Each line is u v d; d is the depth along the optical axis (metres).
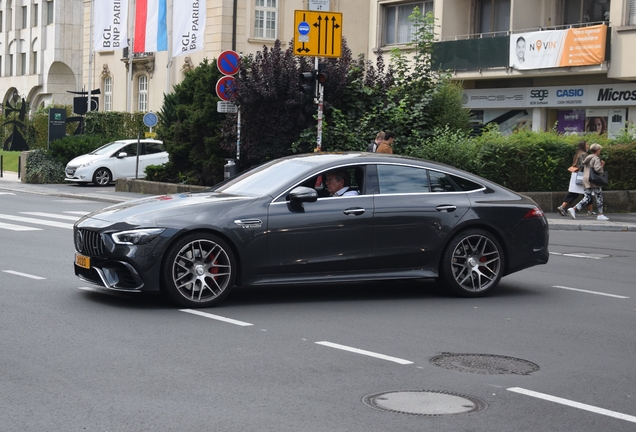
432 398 6.28
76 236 9.84
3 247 14.52
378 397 6.27
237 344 7.82
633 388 6.71
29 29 72.81
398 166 10.56
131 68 47.03
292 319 9.05
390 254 10.29
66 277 11.42
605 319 9.53
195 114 27.14
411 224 10.35
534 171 24.31
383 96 25.14
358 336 8.30
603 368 7.32
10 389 6.26
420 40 26.28
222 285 9.62
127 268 9.28
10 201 26.34
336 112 24.09
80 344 7.67
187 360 7.20
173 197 10.25
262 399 6.14
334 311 9.57
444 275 10.58
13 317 8.77
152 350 7.52
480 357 7.59
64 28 69.44
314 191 9.81
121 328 8.38
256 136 24.58
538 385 6.72
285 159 10.84
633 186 25.23
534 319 9.44
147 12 43.94
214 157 26.61
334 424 5.62
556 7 32.75
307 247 9.91
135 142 34.16
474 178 10.96
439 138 23.77
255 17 42.69
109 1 44.34
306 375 6.82
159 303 9.73
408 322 9.06
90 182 34.78
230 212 9.62
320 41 20.86
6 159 48.25
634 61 28.70
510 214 10.90
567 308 10.17
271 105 24.19
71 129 49.28
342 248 10.05
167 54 46.19
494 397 6.36
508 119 34.31
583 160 22.70
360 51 43.75
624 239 18.89
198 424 5.55
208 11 42.59
